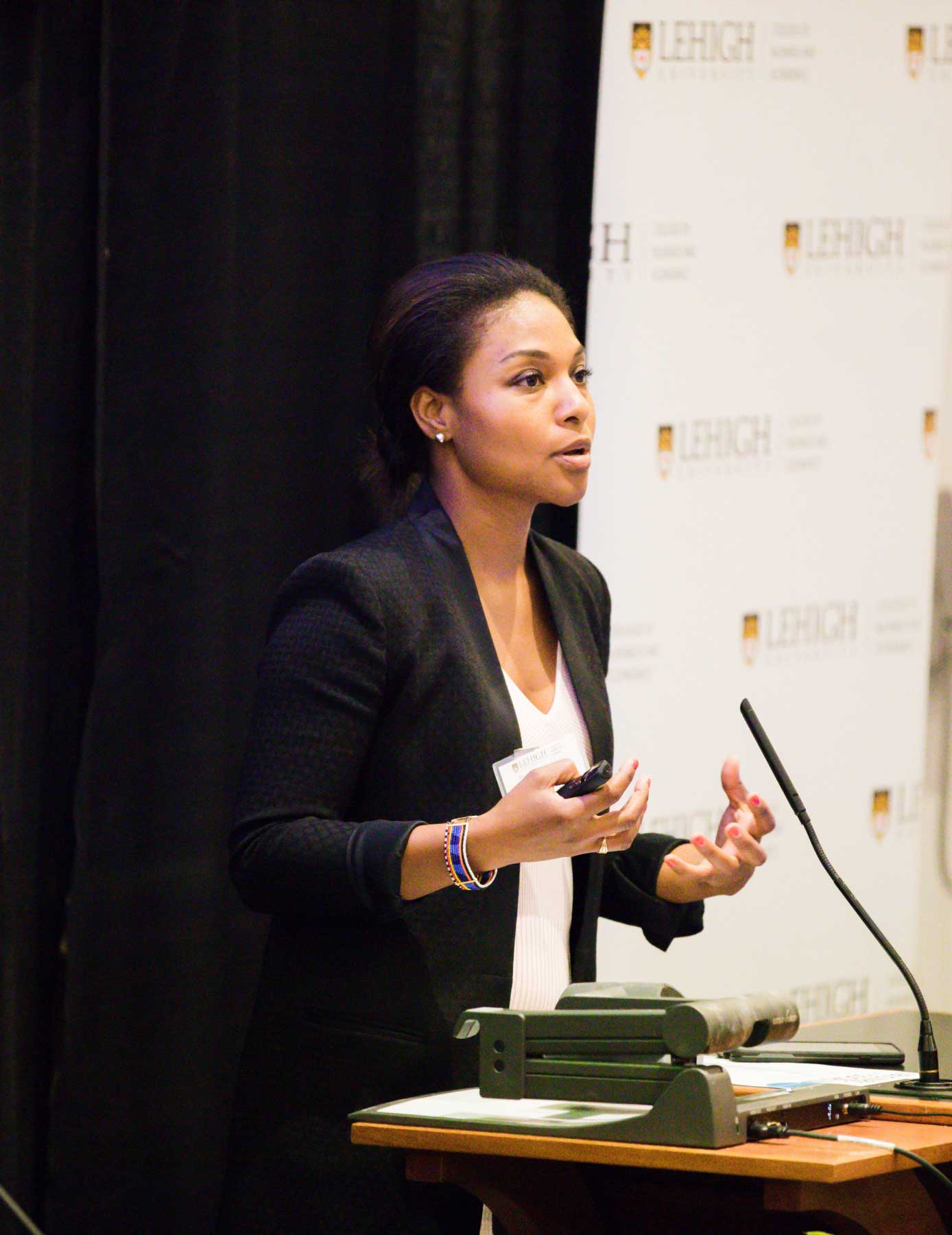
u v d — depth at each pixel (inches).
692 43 338.3
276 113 297.0
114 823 279.0
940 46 364.2
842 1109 147.1
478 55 313.7
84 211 276.7
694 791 345.4
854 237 357.4
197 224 283.4
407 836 162.1
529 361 187.2
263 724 180.1
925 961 402.0
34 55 265.7
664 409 339.6
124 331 276.2
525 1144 135.1
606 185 332.8
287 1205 175.6
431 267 197.0
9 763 267.4
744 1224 151.2
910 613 368.2
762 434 350.0
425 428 193.8
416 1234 174.2
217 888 292.4
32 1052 274.1
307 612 182.4
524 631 198.7
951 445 402.3
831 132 353.7
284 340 299.1
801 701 356.2
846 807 362.6
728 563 347.3
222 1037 294.2
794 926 358.3
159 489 282.4
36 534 273.0
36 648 272.5
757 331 348.2
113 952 279.4
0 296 264.8
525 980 183.9
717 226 343.0
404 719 180.7
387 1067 176.1
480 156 314.5
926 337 366.6
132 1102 282.2
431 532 191.2
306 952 181.9
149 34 275.6
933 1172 128.8
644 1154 129.3
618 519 335.9
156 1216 283.9
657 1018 137.9
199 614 287.0
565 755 182.4
